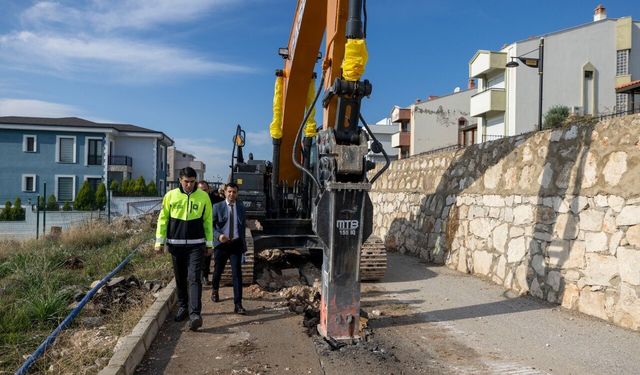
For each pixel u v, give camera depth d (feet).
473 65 110.32
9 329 19.20
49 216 82.58
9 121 130.31
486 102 102.01
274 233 31.71
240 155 34.96
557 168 25.25
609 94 99.86
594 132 23.21
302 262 34.71
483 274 31.17
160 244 20.56
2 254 40.37
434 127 143.95
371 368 15.92
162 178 151.12
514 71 97.86
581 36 99.45
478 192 32.83
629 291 19.86
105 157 131.54
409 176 46.98
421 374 15.48
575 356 16.87
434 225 39.09
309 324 20.26
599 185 22.18
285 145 31.94
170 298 23.44
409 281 30.35
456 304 24.35
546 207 25.46
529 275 26.21
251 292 27.04
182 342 18.52
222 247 24.29
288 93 29.45
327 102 20.92
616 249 20.63
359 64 18.21
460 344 18.35
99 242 49.29
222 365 16.17
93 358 15.76
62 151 129.90
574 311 22.57
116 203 102.53
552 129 26.55
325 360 16.61
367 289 27.99
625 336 18.80
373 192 56.85
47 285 24.62
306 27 25.48
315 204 19.22
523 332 19.66
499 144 31.73
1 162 127.13
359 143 18.90
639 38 99.96
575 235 23.15
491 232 30.58
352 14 18.35
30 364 15.40
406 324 20.98
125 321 19.61
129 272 32.17
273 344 18.22
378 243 30.17
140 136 139.95
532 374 15.39
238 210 23.17
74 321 20.22
